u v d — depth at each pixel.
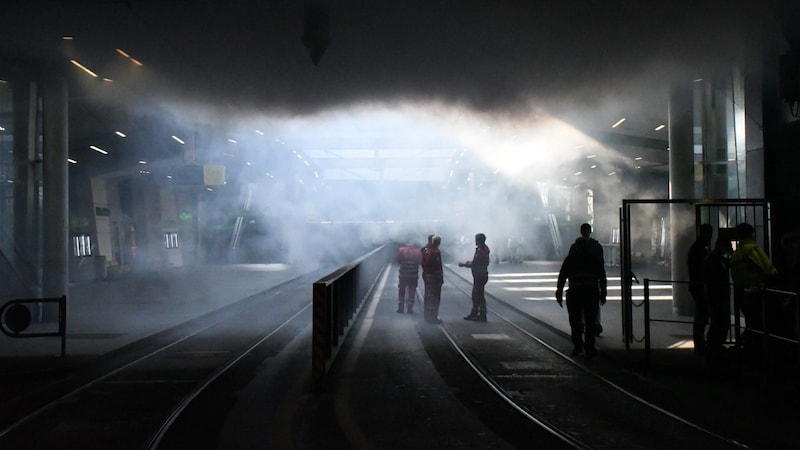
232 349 13.72
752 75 14.42
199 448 6.87
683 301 17.94
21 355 12.21
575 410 8.43
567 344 13.77
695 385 9.89
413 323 17.44
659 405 8.65
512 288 27.86
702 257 11.63
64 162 18.59
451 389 9.68
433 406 8.66
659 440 7.08
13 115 19.11
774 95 13.91
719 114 17.50
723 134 17.30
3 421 8.05
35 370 10.73
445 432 7.45
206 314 19.39
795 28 12.23
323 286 9.88
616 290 26.72
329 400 9.01
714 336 10.67
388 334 15.38
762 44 13.60
